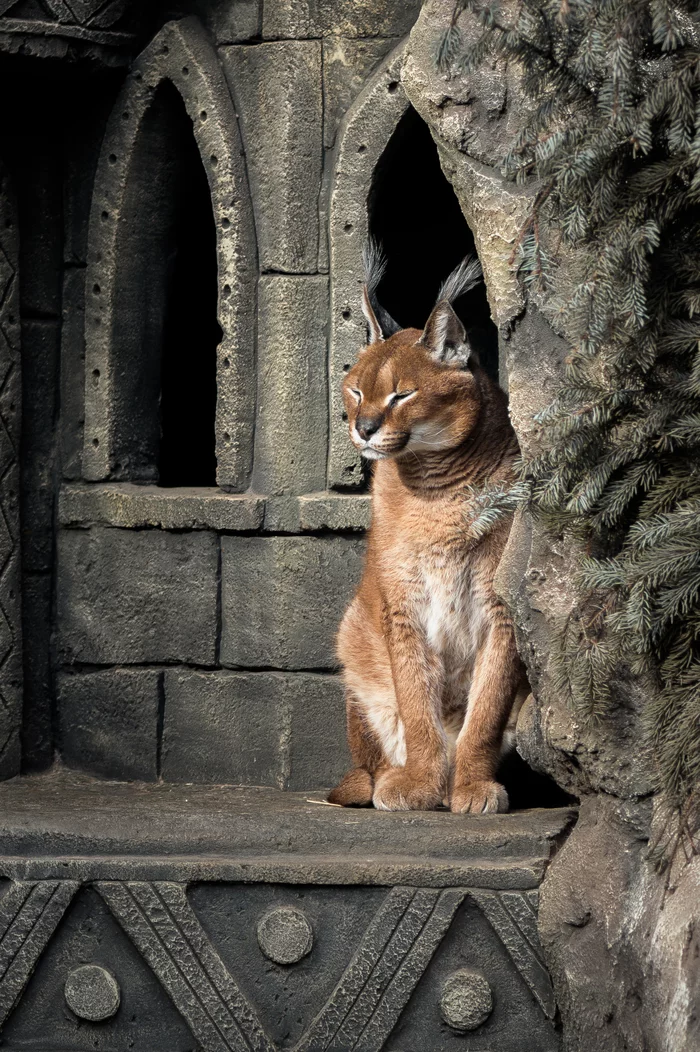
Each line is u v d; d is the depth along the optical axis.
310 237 11.76
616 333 8.17
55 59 11.74
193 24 12.12
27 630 12.61
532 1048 9.25
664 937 8.09
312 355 11.77
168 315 12.84
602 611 8.45
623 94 7.49
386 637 10.65
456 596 10.49
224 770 12.03
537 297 8.98
